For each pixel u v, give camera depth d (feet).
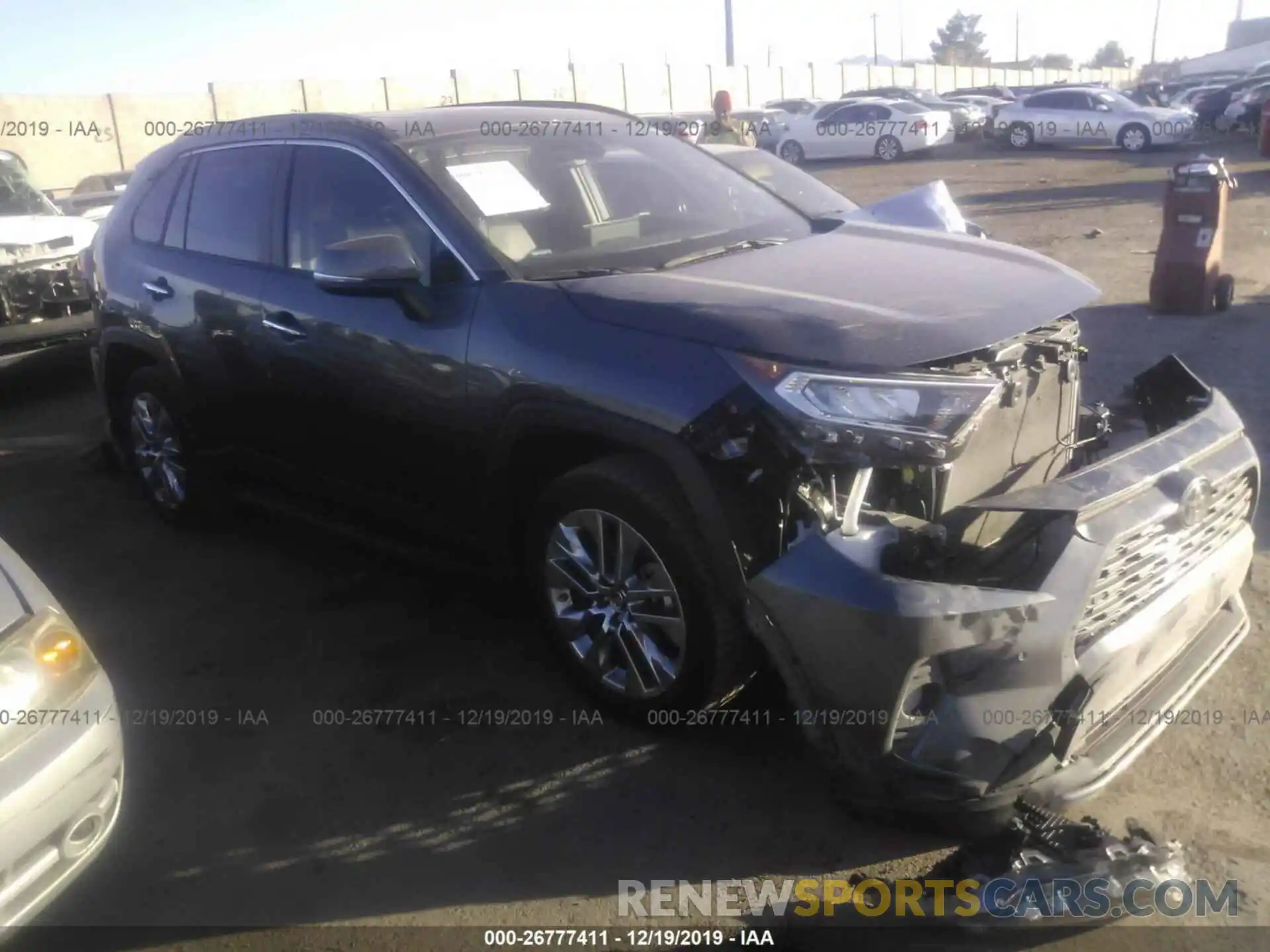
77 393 28.07
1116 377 23.59
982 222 51.26
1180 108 94.53
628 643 11.28
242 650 14.06
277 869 10.24
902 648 8.70
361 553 16.78
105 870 10.34
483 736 11.92
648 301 10.89
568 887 9.78
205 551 17.24
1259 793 10.39
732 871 9.82
